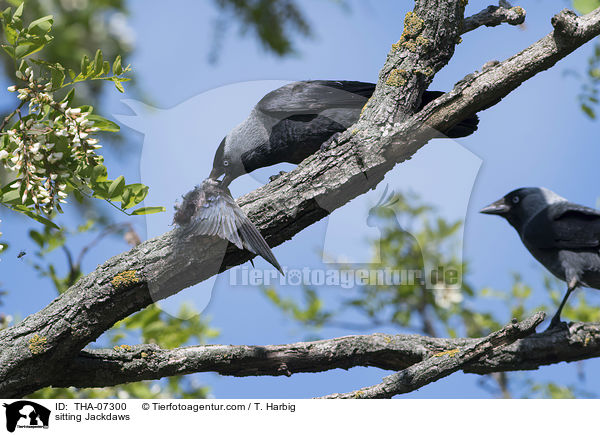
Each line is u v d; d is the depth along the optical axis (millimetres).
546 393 10203
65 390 8492
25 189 5496
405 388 6414
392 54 6727
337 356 7039
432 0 6688
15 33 5477
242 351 6812
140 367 6602
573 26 6102
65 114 5539
